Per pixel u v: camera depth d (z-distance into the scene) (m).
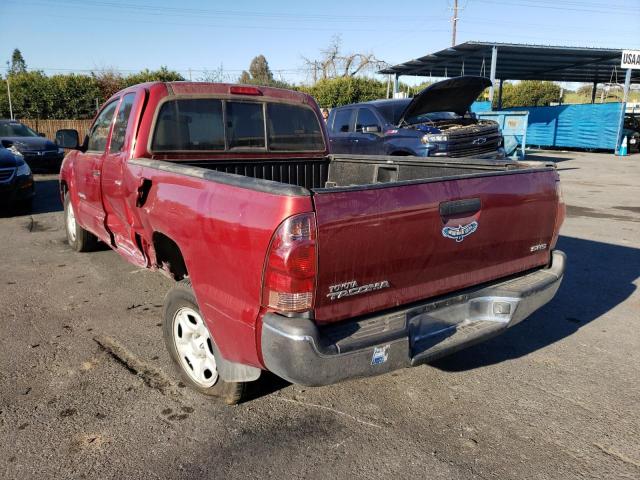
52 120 25.89
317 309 2.49
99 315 4.72
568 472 2.70
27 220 9.00
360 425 3.10
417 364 2.75
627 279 5.85
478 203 3.03
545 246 3.59
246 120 4.74
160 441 2.92
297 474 2.67
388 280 2.72
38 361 3.83
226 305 2.72
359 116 11.17
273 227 2.38
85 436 2.96
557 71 29.69
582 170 17.88
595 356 4.02
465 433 3.03
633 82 35.44
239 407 3.28
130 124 4.15
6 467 2.69
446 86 9.46
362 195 2.53
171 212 3.17
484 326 3.11
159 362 3.84
